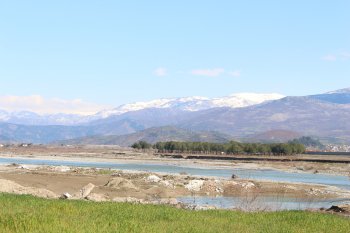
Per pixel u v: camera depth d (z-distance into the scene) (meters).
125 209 26.47
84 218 21.02
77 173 86.50
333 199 65.56
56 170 93.62
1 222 18.44
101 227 18.48
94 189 57.69
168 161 194.25
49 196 45.38
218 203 52.50
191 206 42.06
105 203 30.47
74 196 46.38
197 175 105.62
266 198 62.84
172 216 25.03
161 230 19.08
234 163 179.75
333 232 22.80
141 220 22.52
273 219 26.92
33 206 25.39
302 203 58.16
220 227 22.09
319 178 115.62
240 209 36.31
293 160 198.25
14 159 197.88
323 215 30.31
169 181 72.81
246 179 87.88
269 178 107.44
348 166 165.12
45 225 17.91
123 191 58.00
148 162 185.38
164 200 49.94
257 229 22.36
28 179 63.97
